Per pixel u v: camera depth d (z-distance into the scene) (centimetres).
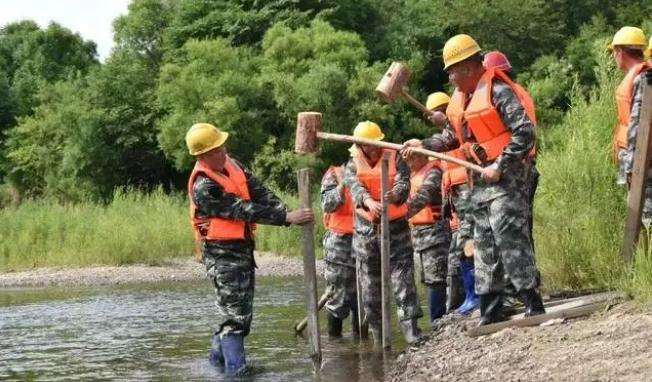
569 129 1122
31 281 2039
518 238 766
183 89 4106
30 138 4962
